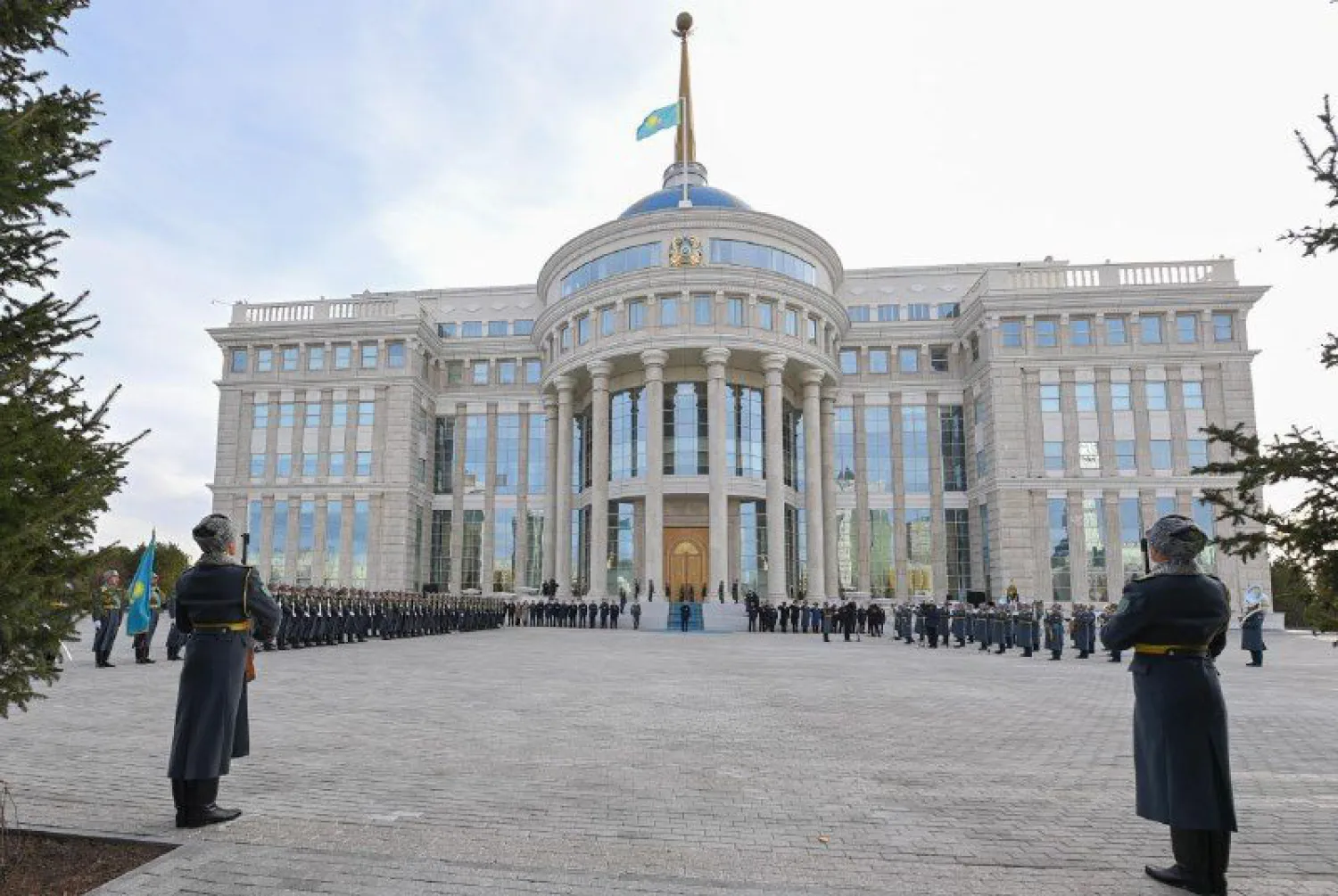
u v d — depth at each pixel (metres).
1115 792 7.59
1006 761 8.95
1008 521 50.31
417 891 4.75
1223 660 24.86
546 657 22.91
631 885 4.90
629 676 17.77
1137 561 49.12
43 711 11.66
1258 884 5.26
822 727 11.12
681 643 30.97
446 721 11.19
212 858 5.25
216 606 6.12
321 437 57.62
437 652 24.62
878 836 6.12
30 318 5.48
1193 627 5.24
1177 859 5.22
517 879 4.96
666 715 12.05
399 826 6.11
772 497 47.50
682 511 51.91
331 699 13.27
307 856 5.32
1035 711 12.95
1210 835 5.04
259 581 6.39
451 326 64.62
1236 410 49.66
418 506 58.44
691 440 49.75
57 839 5.64
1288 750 9.94
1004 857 5.69
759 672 19.02
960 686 16.59
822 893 4.86
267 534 56.94
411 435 57.28
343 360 58.66
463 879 4.94
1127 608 5.46
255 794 7.01
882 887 5.05
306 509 57.00
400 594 34.94
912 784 7.84
